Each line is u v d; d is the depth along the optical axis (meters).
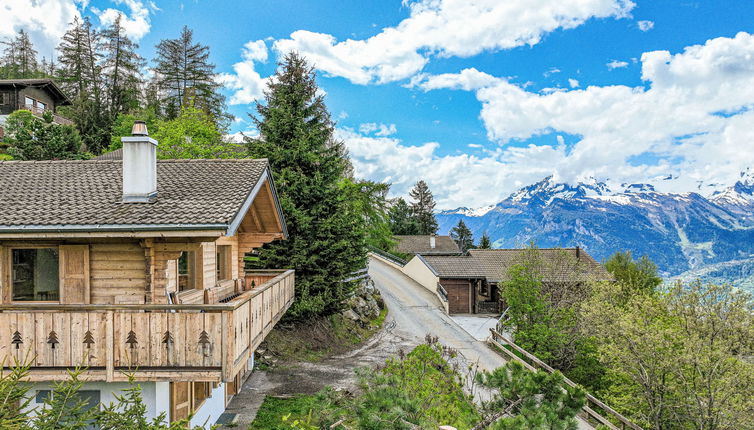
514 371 7.74
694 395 15.04
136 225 8.12
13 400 5.51
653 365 15.83
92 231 8.12
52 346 7.57
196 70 55.62
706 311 16.12
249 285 15.27
